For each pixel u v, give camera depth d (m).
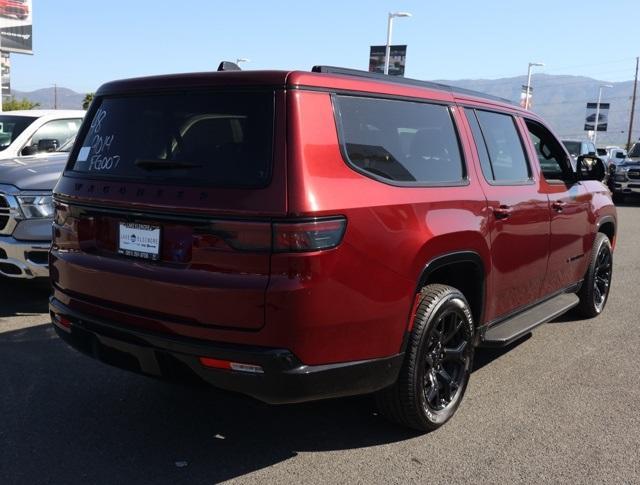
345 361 3.09
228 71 3.21
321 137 3.06
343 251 3.00
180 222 3.07
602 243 6.15
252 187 2.94
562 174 5.54
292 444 3.63
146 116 3.45
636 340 5.71
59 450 3.49
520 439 3.74
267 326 2.88
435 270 3.57
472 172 4.03
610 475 3.36
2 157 7.93
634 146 21.56
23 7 26.25
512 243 4.32
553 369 4.93
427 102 3.85
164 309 3.11
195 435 3.71
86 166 3.65
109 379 4.49
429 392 3.71
